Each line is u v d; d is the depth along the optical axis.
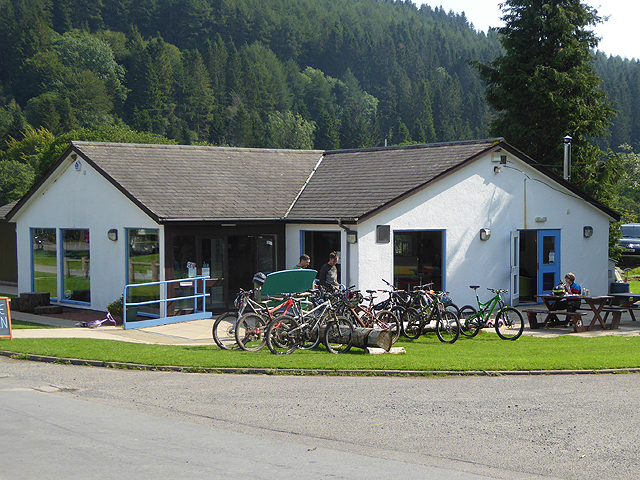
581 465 6.51
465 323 15.73
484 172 20.08
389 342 12.90
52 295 21.98
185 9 174.38
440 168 19.45
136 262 19.09
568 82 31.20
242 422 7.97
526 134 32.19
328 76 179.75
